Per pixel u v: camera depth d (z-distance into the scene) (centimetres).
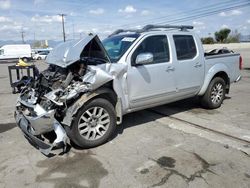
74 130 372
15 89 891
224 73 599
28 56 4150
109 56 436
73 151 387
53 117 359
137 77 429
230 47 4853
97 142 396
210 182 296
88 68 392
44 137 397
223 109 596
